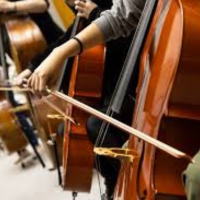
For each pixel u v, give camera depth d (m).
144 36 1.41
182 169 1.09
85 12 1.96
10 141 3.08
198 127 1.10
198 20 1.08
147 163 1.15
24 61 2.75
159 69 1.20
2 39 3.05
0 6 2.82
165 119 1.10
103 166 1.78
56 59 1.41
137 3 1.45
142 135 1.11
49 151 2.83
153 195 1.07
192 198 0.84
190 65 1.07
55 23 2.84
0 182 2.84
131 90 1.59
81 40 1.43
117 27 1.46
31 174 2.92
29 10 2.79
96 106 2.02
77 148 2.08
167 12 1.24
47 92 1.44
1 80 3.10
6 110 3.11
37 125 2.98
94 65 1.95
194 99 1.09
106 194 1.87
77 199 2.43
